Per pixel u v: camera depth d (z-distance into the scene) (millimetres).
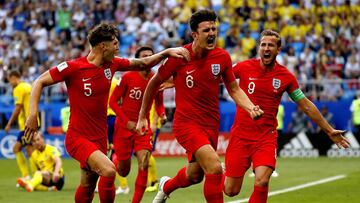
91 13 42812
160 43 40062
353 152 33312
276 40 13570
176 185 14234
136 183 16266
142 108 13609
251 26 42094
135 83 16609
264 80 13633
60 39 41094
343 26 42719
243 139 13609
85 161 12625
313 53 39656
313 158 32438
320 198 18359
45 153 20812
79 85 12602
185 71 12945
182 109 13102
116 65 12898
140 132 13664
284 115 34500
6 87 35188
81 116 12742
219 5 44281
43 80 12438
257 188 13078
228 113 33969
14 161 31312
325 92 34844
